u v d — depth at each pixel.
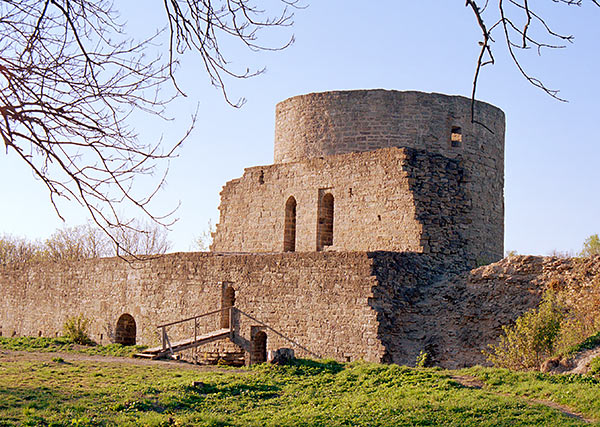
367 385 19.66
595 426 14.01
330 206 33.06
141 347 33.00
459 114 34.00
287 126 35.94
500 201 35.44
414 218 28.42
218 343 30.06
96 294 38.88
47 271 43.56
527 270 24.42
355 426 15.56
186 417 17.00
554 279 23.42
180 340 32.50
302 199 33.44
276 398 19.42
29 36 7.87
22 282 45.94
